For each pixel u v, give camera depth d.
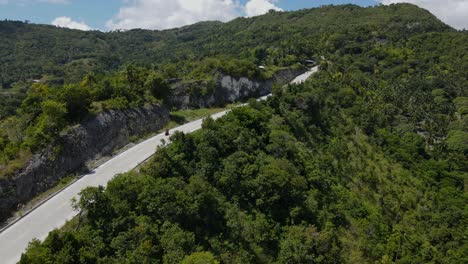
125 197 37.38
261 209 44.31
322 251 42.31
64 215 36.31
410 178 67.75
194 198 39.25
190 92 73.00
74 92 48.03
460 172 77.94
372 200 58.22
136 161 47.44
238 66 86.19
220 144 48.91
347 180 59.59
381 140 75.81
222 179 43.50
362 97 94.19
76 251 30.66
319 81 91.94
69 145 44.25
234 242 39.00
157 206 37.16
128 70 64.38
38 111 46.28
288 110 68.06
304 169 53.16
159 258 33.75
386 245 49.62
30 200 37.81
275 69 98.06
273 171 45.84
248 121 55.59
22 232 33.75
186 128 61.28
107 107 52.94
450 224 57.97
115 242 32.81
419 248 52.34
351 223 50.59
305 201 47.25
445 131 93.44
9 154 38.59
